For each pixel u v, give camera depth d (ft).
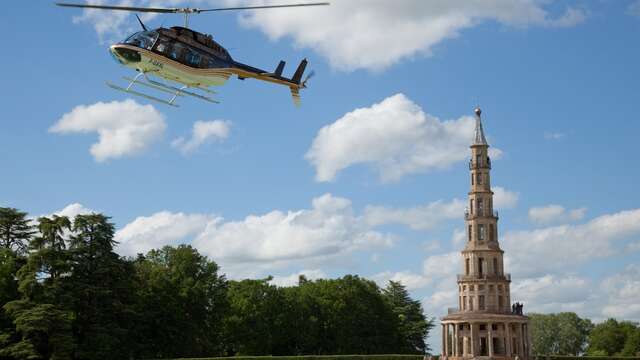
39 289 332.39
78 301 346.54
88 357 339.57
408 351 556.51
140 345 371.76
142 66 218.18
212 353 421.18
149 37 218.18
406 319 601.62
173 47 221.05
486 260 466.70
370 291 543.80
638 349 576.61
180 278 417.90
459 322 453.17
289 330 475.31
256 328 456.45
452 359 449.48
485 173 479.00
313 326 481.05
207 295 427.74
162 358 388.16
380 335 528.63
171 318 392.88
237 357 389.80
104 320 352.49
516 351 457.27
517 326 458.50
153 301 392.88
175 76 223.92
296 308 485.15
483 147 481.87
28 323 312.71
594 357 489.67
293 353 481.87
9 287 340.18
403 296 622.13
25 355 317.01
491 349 445.37
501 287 463.01
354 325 506.07
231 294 471.62
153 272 403.75
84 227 360.07
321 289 515.50
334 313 499.10
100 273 352.49
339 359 425.69
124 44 216.13
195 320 411.34
